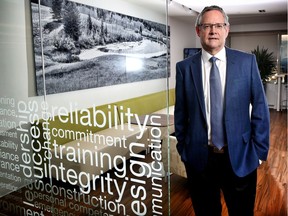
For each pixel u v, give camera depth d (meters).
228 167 1.36
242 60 1.27
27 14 2.52
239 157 1.33
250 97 1.31
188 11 3.48
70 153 1.93
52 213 2.10
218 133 1.33
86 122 1.85
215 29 1.25
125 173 1.70
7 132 2.38
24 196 2.29
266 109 1.30
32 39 2.54
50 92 2.48
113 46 2.02
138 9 1.88
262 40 6.60
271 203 2.29
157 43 1.80
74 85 2.29
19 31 2.48
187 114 1.42
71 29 2.35
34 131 2.17
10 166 2.39
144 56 1.84
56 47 2.39
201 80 1.32
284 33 6.32
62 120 1.98
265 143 1.33
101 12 2.12
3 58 2.41
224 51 1.31
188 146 1.41
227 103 1.28
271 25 6.42
